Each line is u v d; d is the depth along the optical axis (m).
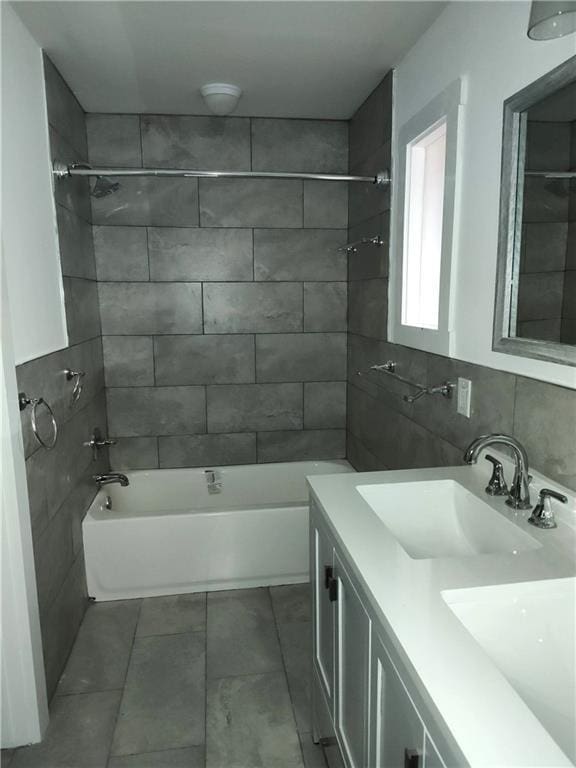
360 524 1.33
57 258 2.27
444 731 0.72
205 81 2.52
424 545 1.57
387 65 2.36
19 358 1.78
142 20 1.94
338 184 3.18
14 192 1.81
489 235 1.64
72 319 2.47
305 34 2.06
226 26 1.99
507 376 1.57
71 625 2.29
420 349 2.17
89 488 2.75
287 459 3.42
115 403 3.22
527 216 1.45
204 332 3.22
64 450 2.27
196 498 3.29
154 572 2.64
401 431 2.46
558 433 1.35
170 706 1.94
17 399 1.65
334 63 2.33
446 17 1.88
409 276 2.33
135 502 3.23
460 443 1.88
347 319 3.32
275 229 3.18
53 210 2.24
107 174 2.37
